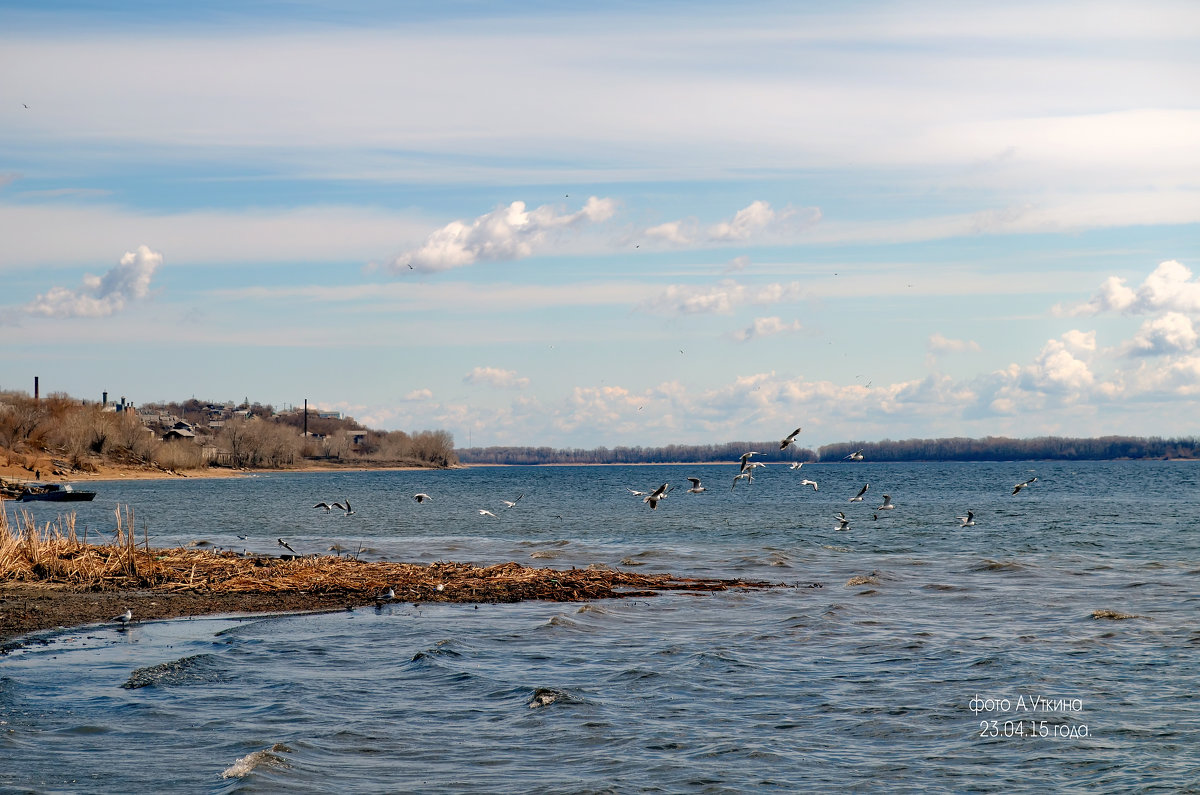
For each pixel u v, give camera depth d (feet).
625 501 341.41
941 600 106.22
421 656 75.66
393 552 160.97
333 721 59.36
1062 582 120.37
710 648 80.12
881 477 633.20
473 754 54.03
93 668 71.46
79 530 195.11
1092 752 54.75
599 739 56.75
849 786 49.70
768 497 364.99
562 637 84.84
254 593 107.86
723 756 54.08
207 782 48.62
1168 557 150.00
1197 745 55.72
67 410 553.64
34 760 51.26
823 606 101.45
